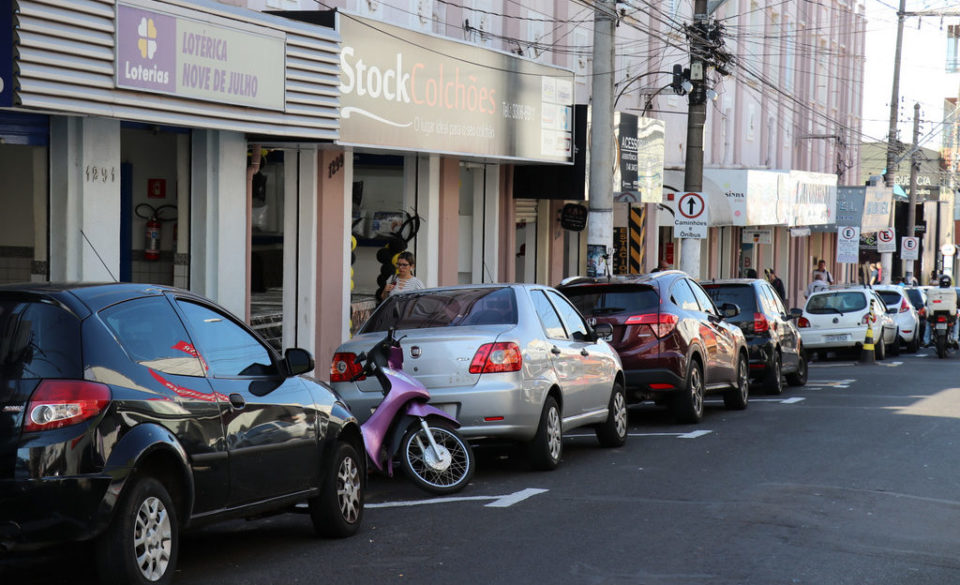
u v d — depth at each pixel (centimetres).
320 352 1933
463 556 862
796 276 5431
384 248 2181
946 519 1007
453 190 2322
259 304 2062
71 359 673
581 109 2525
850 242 4788
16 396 658
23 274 1778
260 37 1527
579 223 2848
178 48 1380
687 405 1642
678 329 1606
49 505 648
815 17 5491
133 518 681
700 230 2553
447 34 2352
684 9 3688
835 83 5956
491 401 1155
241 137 1692
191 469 732
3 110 1330
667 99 3644
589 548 885
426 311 1231
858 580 798
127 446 679
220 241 1664
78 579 797
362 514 961
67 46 1228
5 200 1777
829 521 988
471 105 2053
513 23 2611
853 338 3142
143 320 741
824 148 5825
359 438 966
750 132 4647
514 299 1235
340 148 1825
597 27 2164
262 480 815
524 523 979
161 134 1794
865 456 1355
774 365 2144
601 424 1416
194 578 801
